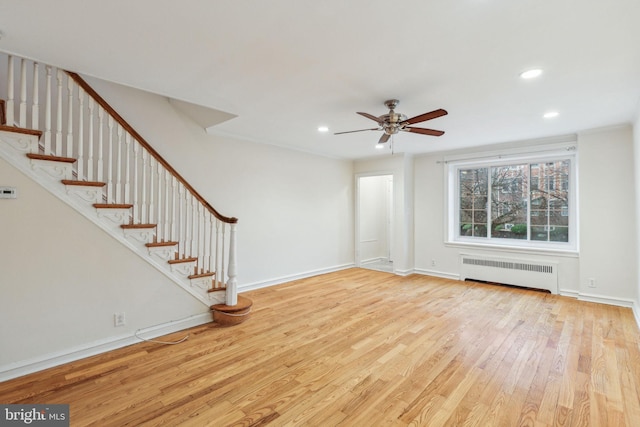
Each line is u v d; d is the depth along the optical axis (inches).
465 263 214.4
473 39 78.1
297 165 218.8
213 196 174.2
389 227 303.1
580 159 166.9
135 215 121.6
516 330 128.7
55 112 130.8
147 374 95.0
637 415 75.9
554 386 88.5
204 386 88.8
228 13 68.4
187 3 64.9
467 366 99.9
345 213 258.7
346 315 147.3
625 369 97.3
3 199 90.6
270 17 69.7
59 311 100.4
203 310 137.4
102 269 109.3
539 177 193.3
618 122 149.7
